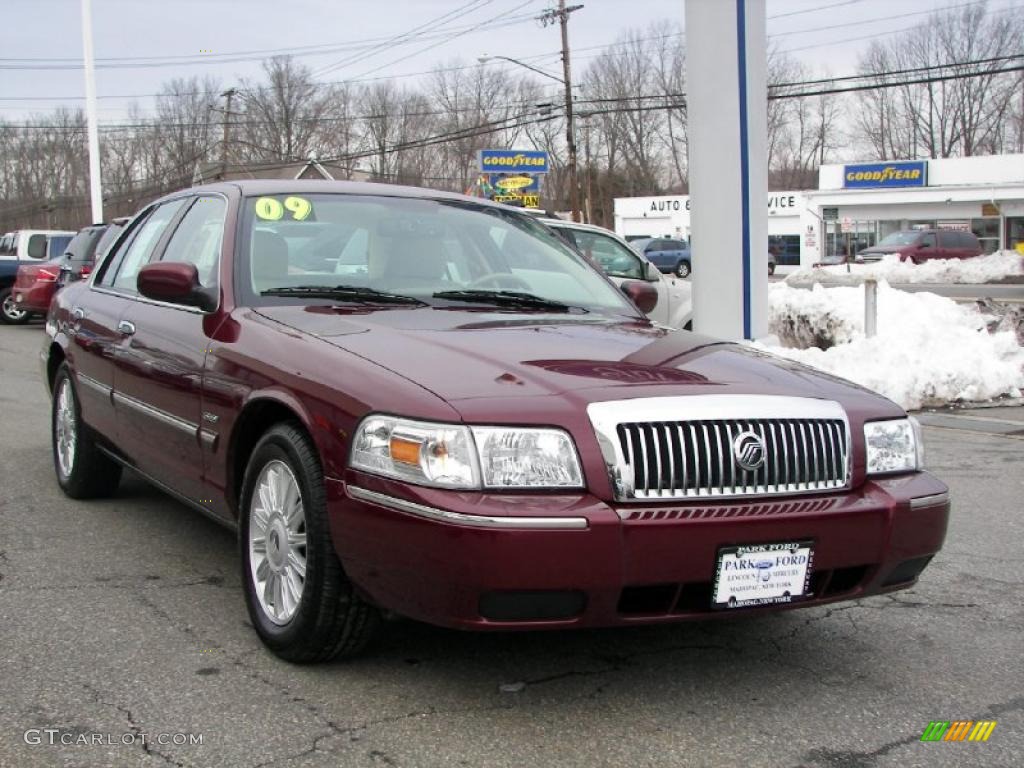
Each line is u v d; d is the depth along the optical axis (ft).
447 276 14.58
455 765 9.25
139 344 15.25
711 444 10.07
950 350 35.19
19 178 237.45
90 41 81.82
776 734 10.07
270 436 11.62
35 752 9.32
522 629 9.58
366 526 9.95
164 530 16.90
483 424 9.68
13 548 15.78
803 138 271.90
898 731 10.21
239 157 196.85
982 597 14.55
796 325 43.14
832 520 10.28
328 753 9.41
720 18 30.76
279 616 11.47
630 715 10.37
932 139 250.78
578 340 12.19
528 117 200.34
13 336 56.95
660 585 9.74
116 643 11.96
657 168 245.04
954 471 23.03
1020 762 9.62
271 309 13.14
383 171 205.98
